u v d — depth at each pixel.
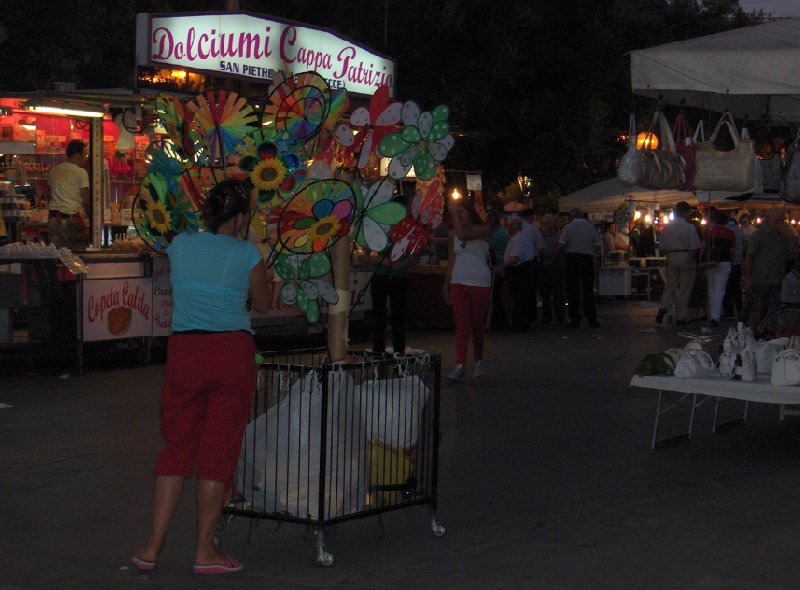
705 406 10.32
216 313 5.28
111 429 9.09
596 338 16.41
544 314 19.44
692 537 5.98
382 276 11.73
